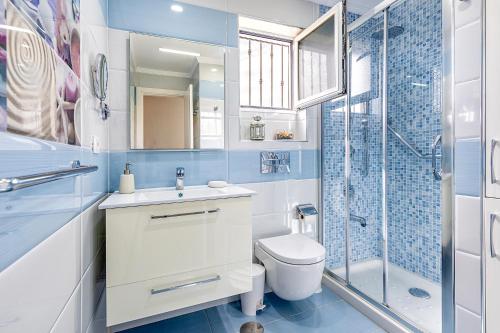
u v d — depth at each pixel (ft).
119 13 4.91
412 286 6.28
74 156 2.63
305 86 6.21
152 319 4.99
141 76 5.05
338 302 5.64
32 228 1.64
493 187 2.75
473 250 2.99
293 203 6.51
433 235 6.26
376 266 7.23
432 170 6.29
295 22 6.44
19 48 1.55
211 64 5.60
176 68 5.31
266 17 6.15
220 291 4.24
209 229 4.13
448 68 3.22
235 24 5.86
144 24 5.09
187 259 3.96
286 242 5.41
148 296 3.71
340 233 7.04
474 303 2.98
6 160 1.35
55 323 2.03
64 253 2.25
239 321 4.99
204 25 5.57
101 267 3.97
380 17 6.66
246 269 4.45
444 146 3.31
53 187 2.01
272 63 6.88
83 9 3.09
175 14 5.33
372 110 7.34
